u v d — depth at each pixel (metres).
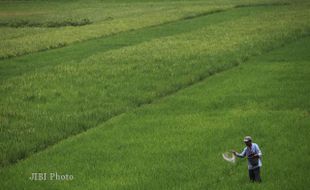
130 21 85.69
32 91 40.75
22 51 60.91
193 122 31.28
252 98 36.03
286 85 39.06
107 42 65.88
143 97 38.28
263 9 92.25
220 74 44.69
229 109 33.81
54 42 66.94
